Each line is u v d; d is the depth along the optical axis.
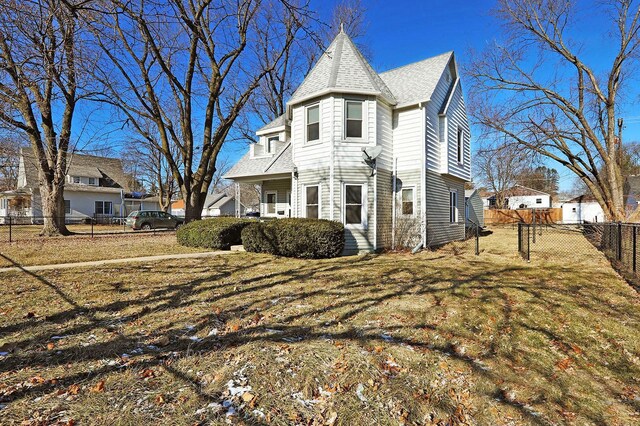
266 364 3.14
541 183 54.00
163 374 2.99
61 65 6.06
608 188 15.43
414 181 11.59
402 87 12.76
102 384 2.78
